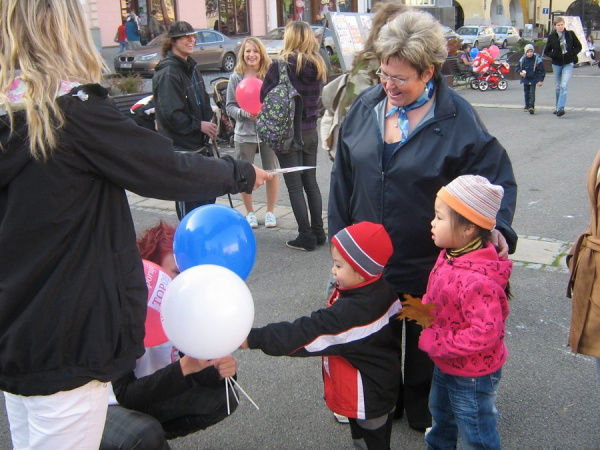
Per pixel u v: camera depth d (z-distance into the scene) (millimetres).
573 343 2475
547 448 2744
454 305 2174
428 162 2420
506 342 3676
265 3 26328
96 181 1657
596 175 2371
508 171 2479
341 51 9969
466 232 2191
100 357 1640
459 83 18375
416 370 2781
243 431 2969
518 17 50062
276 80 4887
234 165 1943
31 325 1570
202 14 23766
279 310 4270
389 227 2543
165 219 6426
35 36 1575
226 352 1875
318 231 5449
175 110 4805
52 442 1661
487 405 2287
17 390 1618
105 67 1784
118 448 2066
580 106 13461
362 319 2273
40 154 1541
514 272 4703
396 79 2309
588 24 40031
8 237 1579
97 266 1646
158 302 2188
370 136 2553
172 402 2285
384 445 2473
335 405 2398
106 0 20469
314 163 5312
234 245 2219
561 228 5645
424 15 2340
